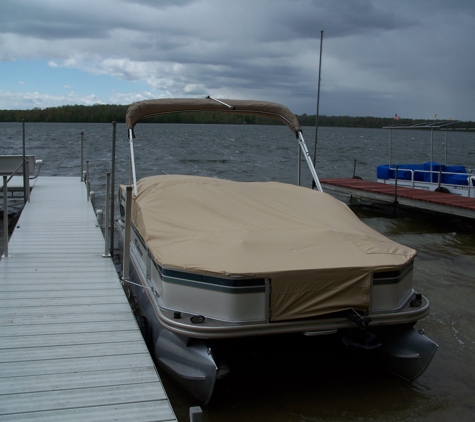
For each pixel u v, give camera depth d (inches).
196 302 169.2
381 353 195.9
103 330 187.0
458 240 436.1
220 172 1025.5
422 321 254.5
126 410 138.3
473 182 543.2
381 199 558.3
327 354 214.1
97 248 299.7
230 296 162.9
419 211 584.7
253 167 1147.3
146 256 215.9
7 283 234.2
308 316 166.7
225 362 170.7
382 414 172.7
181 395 182.5
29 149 1628.9
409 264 187.5
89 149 1652.3
